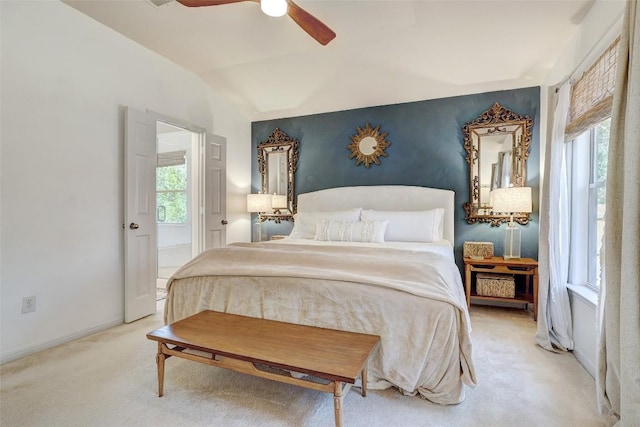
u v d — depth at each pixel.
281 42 3.17
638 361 1.20
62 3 2.53
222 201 4.31
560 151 2.44
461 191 3.79
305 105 4.38
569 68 2.66
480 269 3.29
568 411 1.66
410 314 1.74
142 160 3.11
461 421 1.59
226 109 4.41
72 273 2.60
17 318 2.28
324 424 1.57
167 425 1.57
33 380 1.97
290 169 4.68
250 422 1.59
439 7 2.56
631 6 1.32
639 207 1.21
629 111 1.24
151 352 2.37
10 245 2.24
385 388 1.82
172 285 2.41
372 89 3.88
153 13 2.72
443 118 3.86
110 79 2.89
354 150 4.29
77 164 2.64
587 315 2.11
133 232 3.02
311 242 3.41
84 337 2.65
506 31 2.73
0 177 2.19
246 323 1.93
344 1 2.54
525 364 2.17
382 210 3.99
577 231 2.46
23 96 2.30
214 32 3.00
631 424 1.20
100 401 1.76
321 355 1.51
